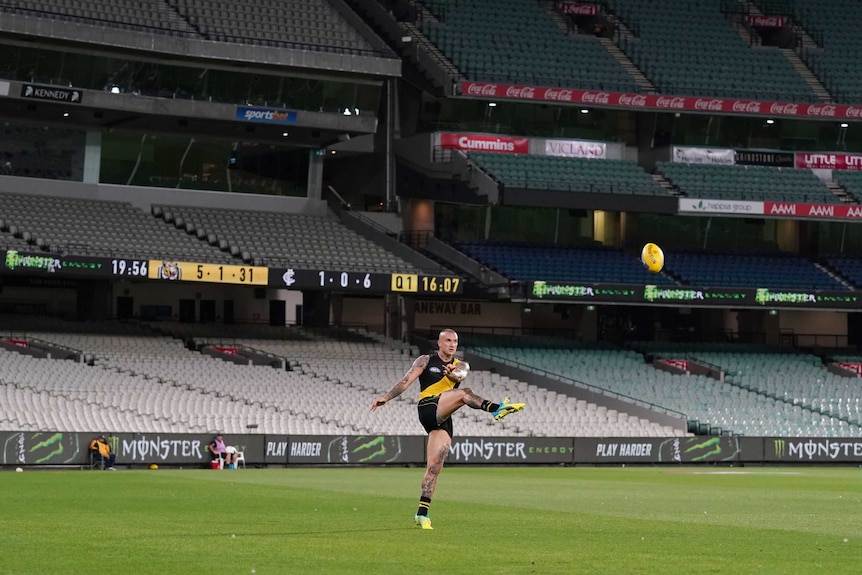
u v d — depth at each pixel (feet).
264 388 579.07
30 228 583.58
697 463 569.64
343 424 564.71
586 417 611.47
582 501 275.80
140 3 631.97
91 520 199.31
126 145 636.89
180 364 584.81
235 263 610.24
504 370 652.48
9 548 152.05
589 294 652.07
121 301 648.38
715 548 161.38
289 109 636.07
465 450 528.22
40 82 584.81
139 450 473.67
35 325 603.67
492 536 174.40
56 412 507.30
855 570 137.80
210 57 605.31
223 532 176.04
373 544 159.22
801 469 536.01
